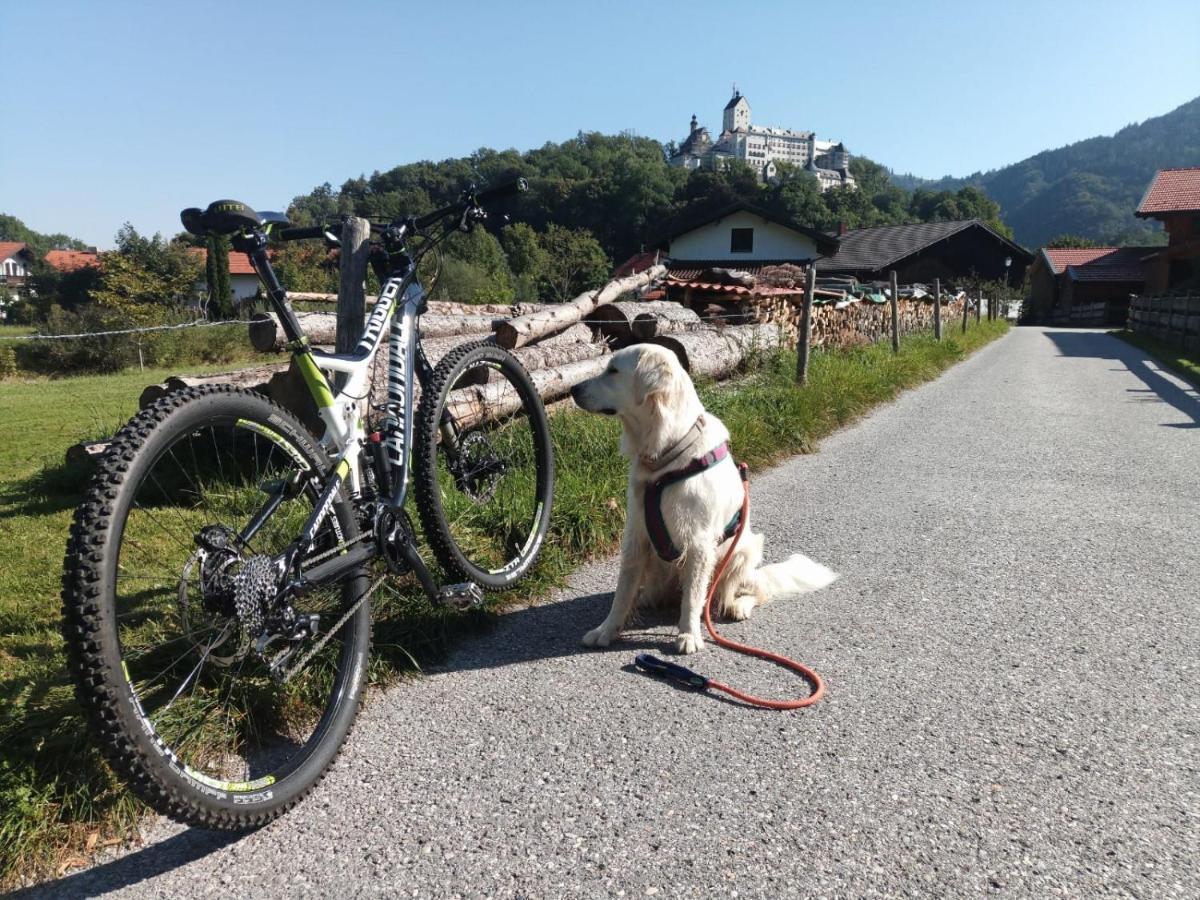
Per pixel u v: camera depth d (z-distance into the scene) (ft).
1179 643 10.62
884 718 8.68
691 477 10.35
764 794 7.30
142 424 6.36
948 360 50.14
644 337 30.09
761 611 11.89
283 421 7.71
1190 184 129.49
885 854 6.49
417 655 10.00
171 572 9.80
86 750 7.10
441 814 7.01
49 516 16.28
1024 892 6.07
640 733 8.36
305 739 8.18
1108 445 24.47
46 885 6.23
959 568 13.61
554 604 12.04
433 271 11.15
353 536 8.41
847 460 22.18
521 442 15.85
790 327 38.45
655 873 6.27
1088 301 150.20
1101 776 7.61
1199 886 6.14
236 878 6.27
